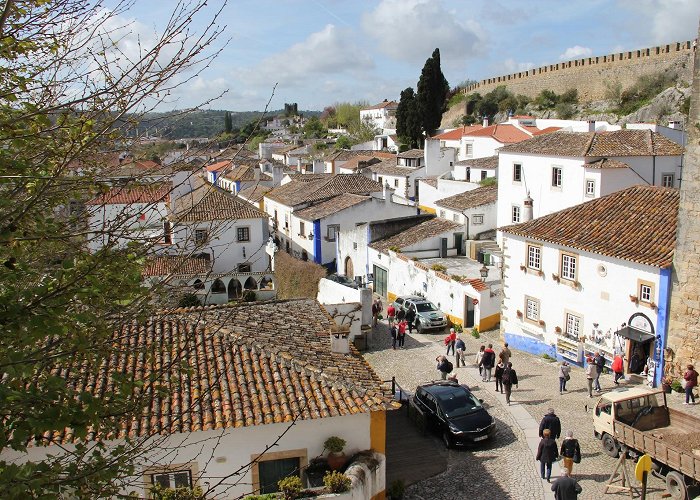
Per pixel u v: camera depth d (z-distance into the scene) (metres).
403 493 16.11
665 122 66.94
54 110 6.45
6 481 5.58
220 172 7.72
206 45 6.48
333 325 17.72
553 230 26.44
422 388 20.78
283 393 14.31
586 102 83.06
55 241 6.75
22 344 6.20
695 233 20.47
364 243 42.00
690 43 72.50
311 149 99.50
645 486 14.11
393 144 94.50
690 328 20.94
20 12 6.27
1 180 6.24
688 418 17.27
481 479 16.89
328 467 13.98
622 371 23.02
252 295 40.47
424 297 34.94
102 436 7.44
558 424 17.45
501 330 29.41
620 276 23.09
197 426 13.03
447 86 104.94
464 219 40.31
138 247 7.19
